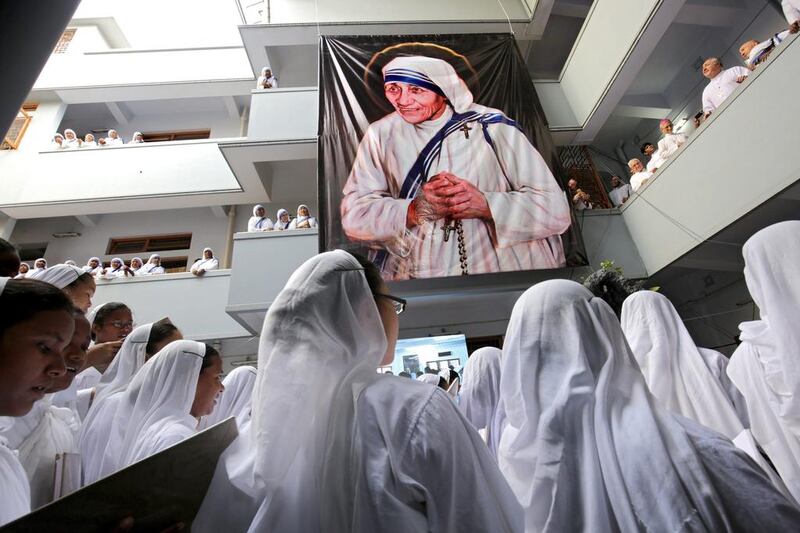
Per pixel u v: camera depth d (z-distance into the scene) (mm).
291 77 7121
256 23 6191
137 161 6551
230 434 806
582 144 5852
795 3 3223
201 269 5324
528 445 832
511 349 934
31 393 786
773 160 3270
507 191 4566
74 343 1139
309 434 668
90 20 8383
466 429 693
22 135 6789
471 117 4922
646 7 4375
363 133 4777
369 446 621
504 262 4277
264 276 4652
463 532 570
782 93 3176
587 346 875
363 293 796
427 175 4590
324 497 612
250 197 6562
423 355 5176
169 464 633
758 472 642
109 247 7098
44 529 456
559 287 961
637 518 651
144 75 7266
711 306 5203
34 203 6227
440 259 4258
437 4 6449
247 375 2186
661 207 4508
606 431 738
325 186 4531
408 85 5062
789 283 1320
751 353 1417
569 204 4582
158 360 1338
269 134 5484
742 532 601
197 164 6578
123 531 536
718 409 1480
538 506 729
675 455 671
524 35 6438
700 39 5777
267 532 574
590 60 5375
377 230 4344
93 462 1315
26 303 775
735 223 3686
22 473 869
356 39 5355
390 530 542
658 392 1583
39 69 390
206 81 7305
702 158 3951
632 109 6430
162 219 7289
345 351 737
